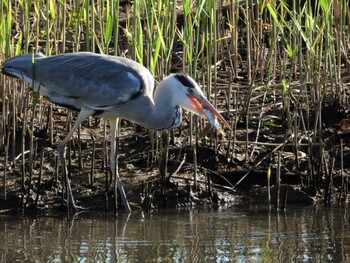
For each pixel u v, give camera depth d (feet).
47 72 40.65
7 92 43.88
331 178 41.81
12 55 44.83
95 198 40.83
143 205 40.70
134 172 42.86
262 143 44.98
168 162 43.55
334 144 45.75
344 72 51.85
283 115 47.16
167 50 44.09
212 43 45.32
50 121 44.06
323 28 45.60
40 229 36.27
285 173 43.27
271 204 41.52
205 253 32.22
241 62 53.78
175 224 37.27
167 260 31.24
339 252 32.32
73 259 31.35
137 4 40.86
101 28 44.45
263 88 50.03
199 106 40.16
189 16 42.39
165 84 40.63
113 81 40.16
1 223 37.40
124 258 31.50
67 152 43.47
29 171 39.65
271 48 46.37
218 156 44.32
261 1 50.26
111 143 40.34
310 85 48.06
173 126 40.91
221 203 41.68
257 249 32.81
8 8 41.75
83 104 40.83
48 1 42.68
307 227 36.47
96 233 35.53
